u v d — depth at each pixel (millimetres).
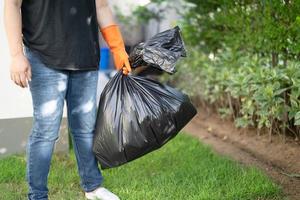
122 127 3002
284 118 4316
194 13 5844
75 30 2877
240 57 5102
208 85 5371
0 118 4262
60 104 2986
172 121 3053
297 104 4039
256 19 4734
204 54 5941
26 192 3537
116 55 3146
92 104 3143
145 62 3084
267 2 4395
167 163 4082
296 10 4129
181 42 3166
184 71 6031
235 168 3865
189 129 5336
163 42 3102
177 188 3475
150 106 3008
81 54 2916
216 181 3564
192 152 4355
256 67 4613
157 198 3305
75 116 3158
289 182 3701
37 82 2902
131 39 7473
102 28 3168
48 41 2832
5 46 4148
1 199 3393
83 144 3217
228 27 5316
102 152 3090
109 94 3084
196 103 6086
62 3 2822
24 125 4363
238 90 4555
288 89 4328
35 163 3051
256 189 3383
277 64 4656
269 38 4551
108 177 3748
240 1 4879
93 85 3102
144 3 6859
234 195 3326
